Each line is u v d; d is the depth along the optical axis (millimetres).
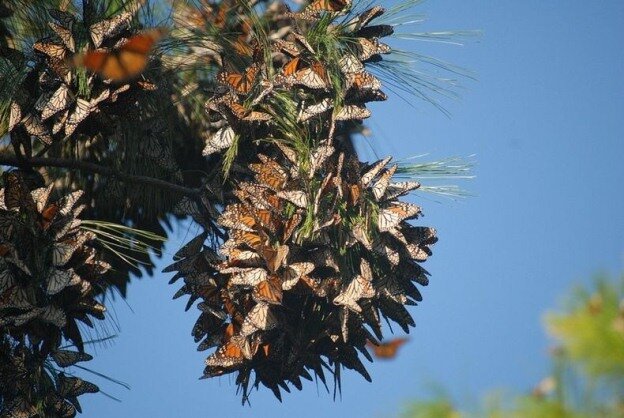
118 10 8180
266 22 8266
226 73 8148
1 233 8125
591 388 5320
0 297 8117
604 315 5359
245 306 8188
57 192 8273
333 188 8125
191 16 8227
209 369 8227
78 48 8109
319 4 8156
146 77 8203
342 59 8148
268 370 8227
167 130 8258
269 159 8141
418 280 8203
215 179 8219
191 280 8227
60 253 8141
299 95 8172
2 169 8242
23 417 8148
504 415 5293
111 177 8250
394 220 8148
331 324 8172
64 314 8141
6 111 8172
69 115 8125
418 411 5336
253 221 8141
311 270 8117
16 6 8172
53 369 8195
